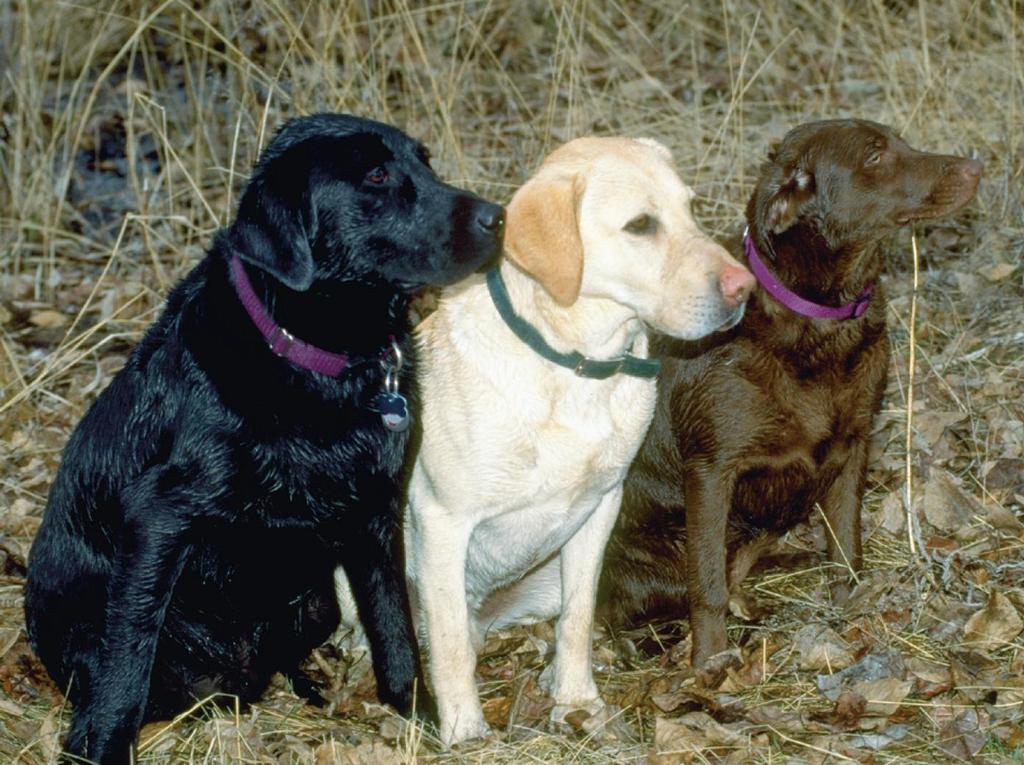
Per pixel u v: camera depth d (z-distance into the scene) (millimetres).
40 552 7020
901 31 13891
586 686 7133
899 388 9359
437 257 6438
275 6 12664
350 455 6582
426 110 13469
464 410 6762
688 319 6465
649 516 7992
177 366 6477
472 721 6938
